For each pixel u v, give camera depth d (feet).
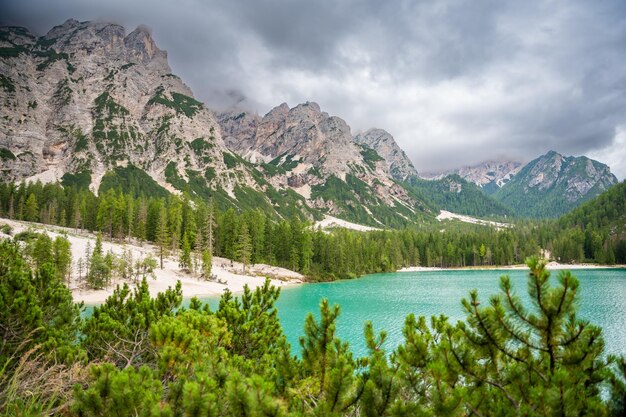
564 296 18.10
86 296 183.93
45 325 37.24
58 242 204.95
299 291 273.95
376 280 374.02
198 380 20.04
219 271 312.29
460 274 445.78
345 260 419.33
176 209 384.68
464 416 19.56
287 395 25.64
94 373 21.40
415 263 568.00
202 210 407.44
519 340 19.48
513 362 20.85
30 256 191.62
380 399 19.51
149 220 397.19
